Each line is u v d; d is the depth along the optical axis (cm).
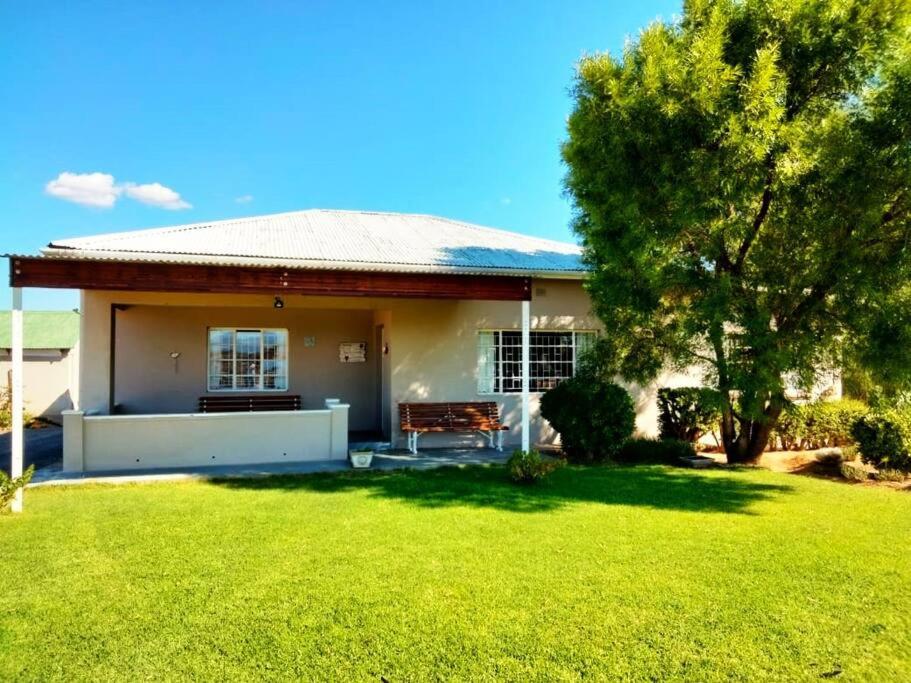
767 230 812
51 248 759
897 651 352
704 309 750
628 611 402
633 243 773
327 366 1308
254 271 773
